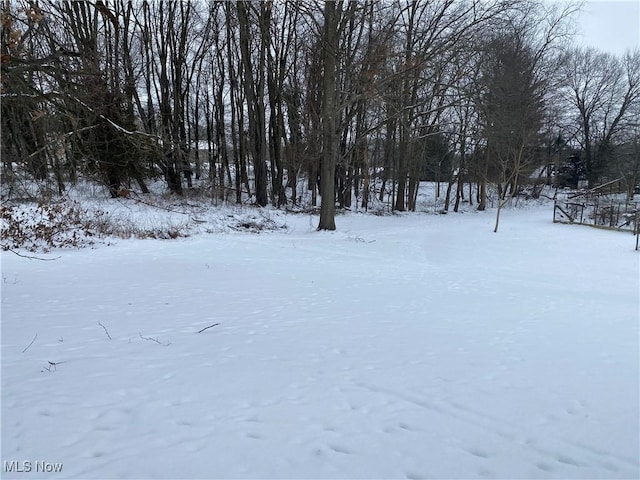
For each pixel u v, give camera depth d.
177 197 22.22
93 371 4.60
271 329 6.23
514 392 4.33
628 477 3.07
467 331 6.32
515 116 24.98
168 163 15.66
